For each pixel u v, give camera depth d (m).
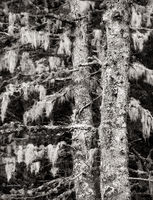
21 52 11.02
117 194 6.61
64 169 11.02
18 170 11.53
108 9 7.21
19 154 8.90
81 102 9.11
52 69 9.91
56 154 8.66
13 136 11.06
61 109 11.39
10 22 9.62
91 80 9.69
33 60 11.16
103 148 6.84
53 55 10.94
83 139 8.70
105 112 6.91
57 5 11.59
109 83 6.95
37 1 11.72
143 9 9.80
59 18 8.70
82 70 9.22
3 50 10.86
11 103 12.08
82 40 9.23
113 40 7.05
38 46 10.62
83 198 8.57
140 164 10.75
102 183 6.76
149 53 11.70
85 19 9.20
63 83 10.55
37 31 9.43
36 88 9.55
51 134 10.20
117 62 6.98
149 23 9.84
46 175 11.56
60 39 9.51
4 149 11.12
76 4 9.41
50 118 10.71
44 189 11.23
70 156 10.51
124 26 7.12
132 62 10.42
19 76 11.01
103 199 6.70
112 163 6.72
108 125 6.84
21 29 9.29
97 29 9.65
